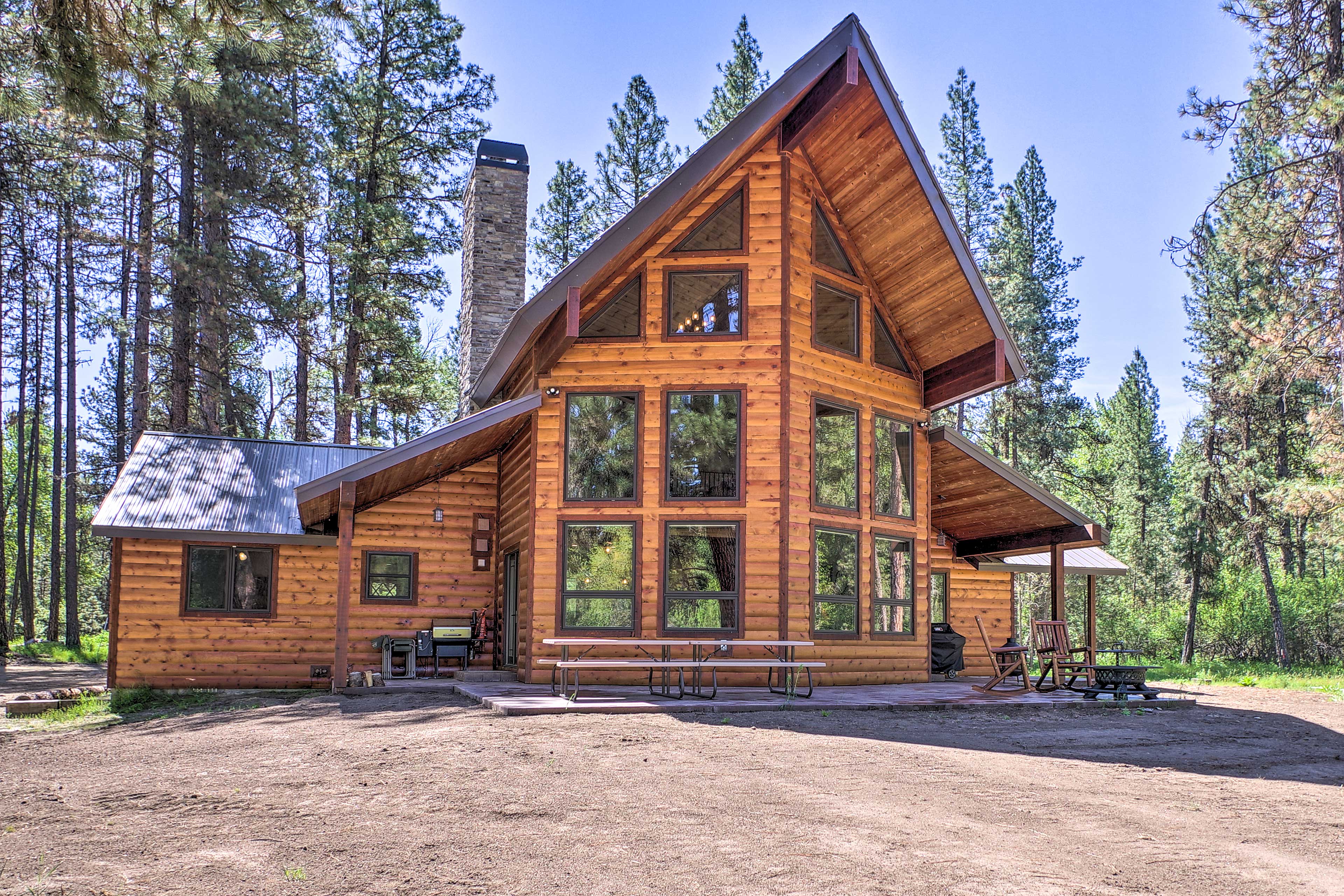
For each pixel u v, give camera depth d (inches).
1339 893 175.8
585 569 529.7
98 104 330.3
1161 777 285.1
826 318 574.9
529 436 553.6
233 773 282.0
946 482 650.8
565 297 506.9
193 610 587.8
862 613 561.6
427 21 1035.3
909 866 185.3
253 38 343.3
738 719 387.5
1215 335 1280.8
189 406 992.9
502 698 429.1
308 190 942.4
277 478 652.7
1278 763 320.8
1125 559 1589.6
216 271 861.2
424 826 215.0
